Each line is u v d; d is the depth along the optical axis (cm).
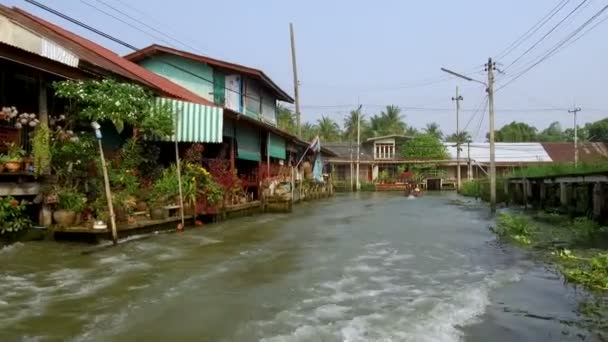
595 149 4894
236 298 605
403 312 552
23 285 651
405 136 5200
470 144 4912
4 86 1081
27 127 1030
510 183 2584
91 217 998
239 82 2250
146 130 1202
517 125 6962
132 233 1034
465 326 506
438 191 4569
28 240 934
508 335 480
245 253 923
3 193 891
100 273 724
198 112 1374
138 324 504
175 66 2200
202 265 801
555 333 487
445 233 1299
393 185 4738
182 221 1223
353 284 688
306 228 1377
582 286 684
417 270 793
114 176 1095
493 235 1255
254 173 1986
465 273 772
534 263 860
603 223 1349
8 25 1293
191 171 1321
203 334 477
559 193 1852
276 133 2236
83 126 1209
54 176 987
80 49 1474
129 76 1301
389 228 1409
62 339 459
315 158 3588
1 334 469
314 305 577
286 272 761
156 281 684
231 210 1570
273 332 482
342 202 2845
